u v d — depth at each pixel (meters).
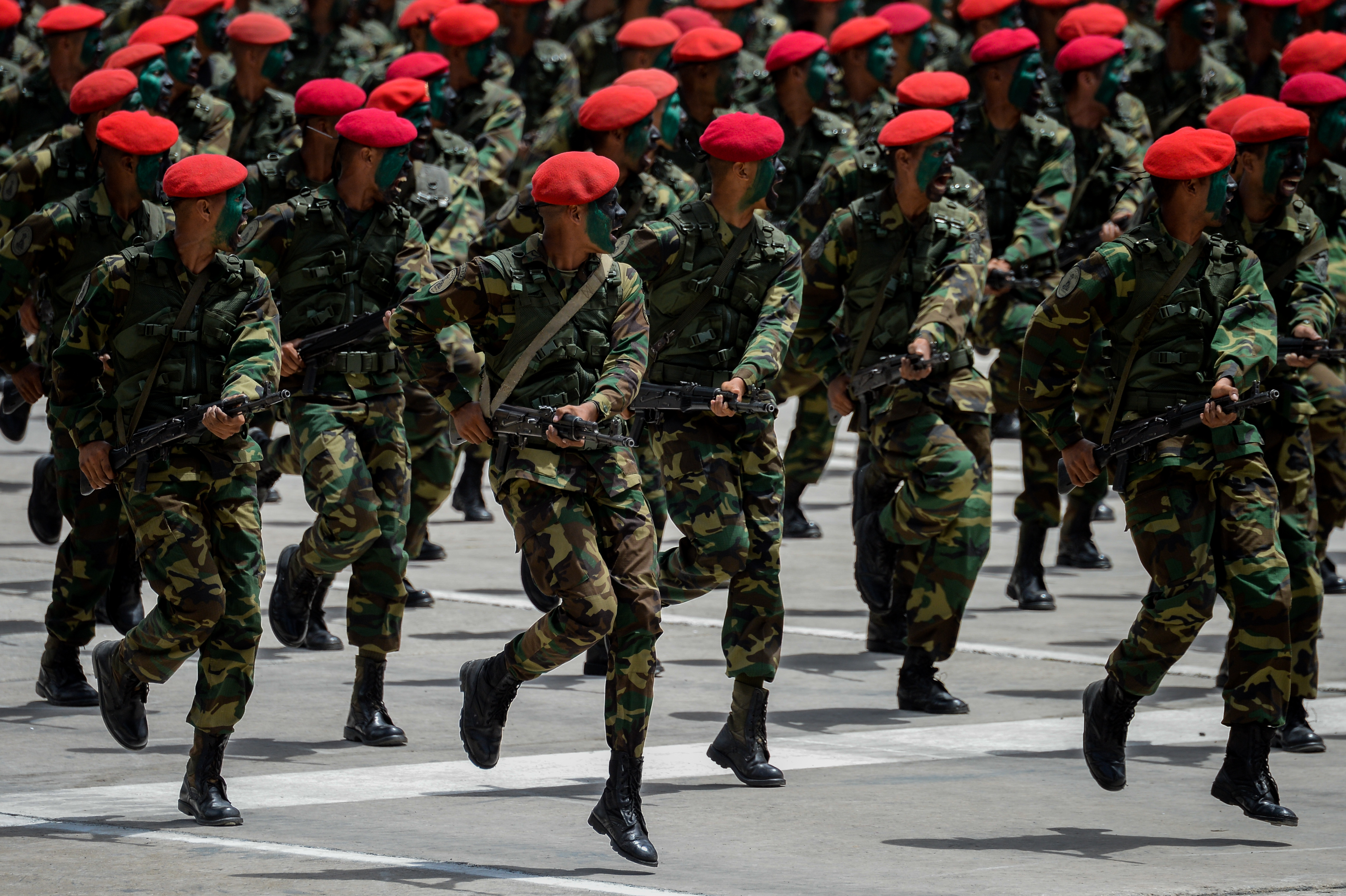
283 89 56.59
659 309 26.31
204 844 21.70
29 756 25.92
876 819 23.52
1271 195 27.86
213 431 22.50
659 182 32.06
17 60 53.25
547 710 29.48
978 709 30.09
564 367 22.53
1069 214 38.50
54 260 27.45
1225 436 23.67
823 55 40.72
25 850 21.25
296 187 29.62
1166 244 23.89
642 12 58.19
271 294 25.47
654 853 21.12
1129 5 66.31
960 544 29.73
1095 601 39.50
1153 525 23.88
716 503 25.67
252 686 23.17
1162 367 23.95
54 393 24.41
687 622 36.81
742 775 25.20
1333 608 38.56
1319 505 33.38
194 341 23.23
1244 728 23.61
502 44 57.56
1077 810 24.22
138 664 23.53
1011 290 38.50
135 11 61.53
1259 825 23.61
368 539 27.02
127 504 23.31
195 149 41.03
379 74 44.28
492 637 34.66
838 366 31.12
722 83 39.72
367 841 21.98
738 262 26.16
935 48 59.25
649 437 26.50
